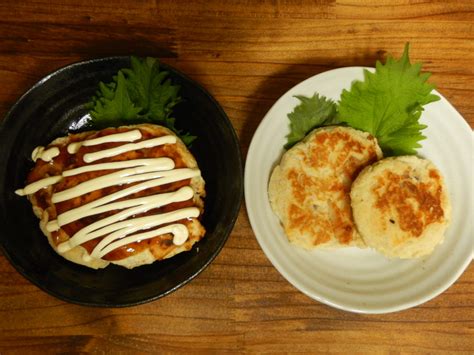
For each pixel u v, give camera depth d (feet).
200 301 1.22
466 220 1.21
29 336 1.19
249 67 1.30
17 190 1.16
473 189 1.22
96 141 1.11
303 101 1.20
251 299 1.23
